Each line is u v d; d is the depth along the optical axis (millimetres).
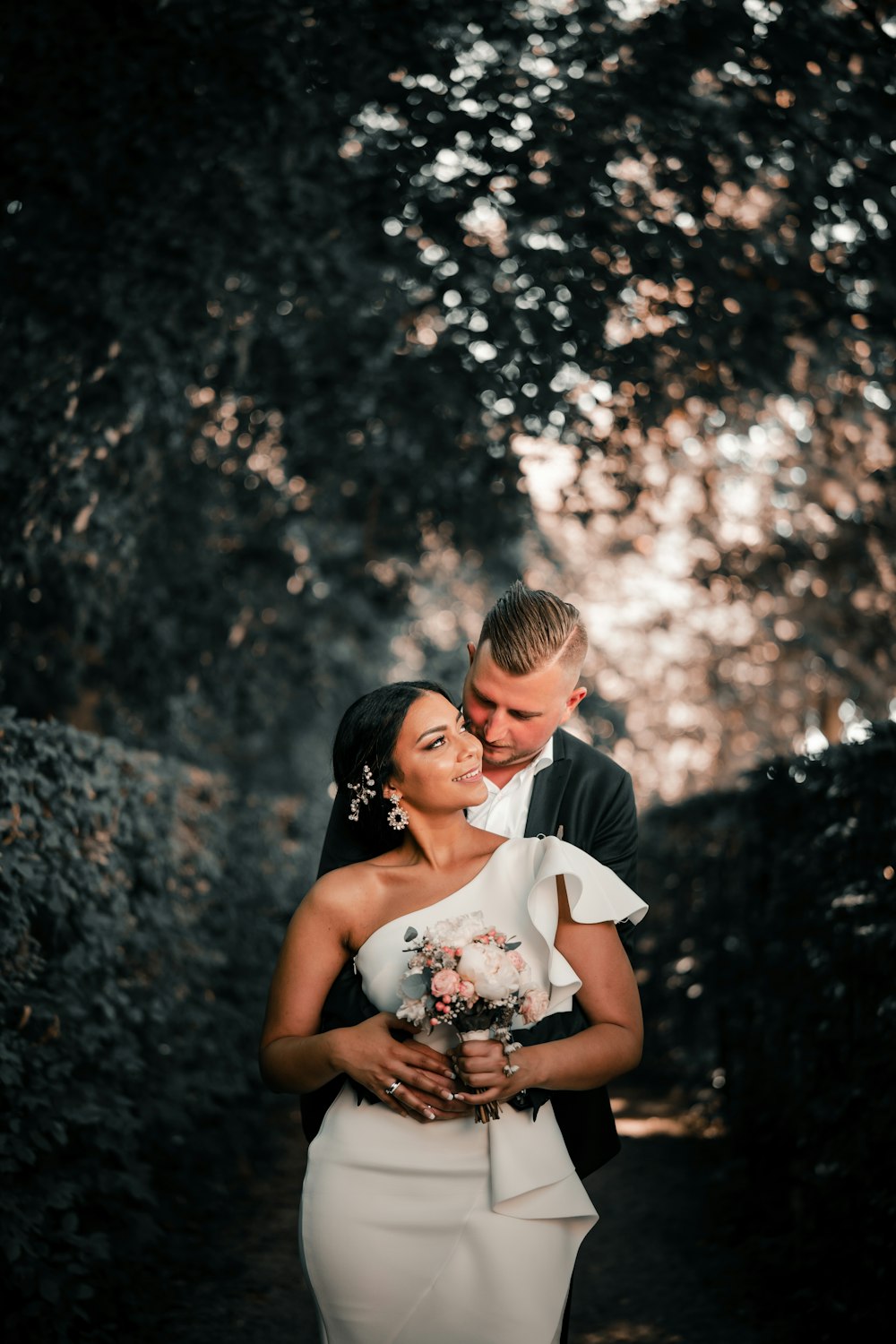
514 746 3414
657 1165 7410
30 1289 4070
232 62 6305
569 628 3365
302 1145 7785
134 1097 5863
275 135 6723
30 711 9109
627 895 3055
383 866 3104
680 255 7648
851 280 7934
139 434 8258
